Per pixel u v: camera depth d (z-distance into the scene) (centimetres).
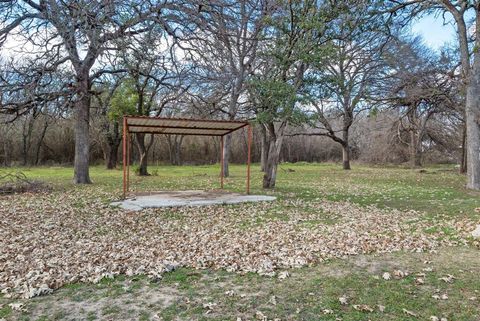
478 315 342
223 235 658
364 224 755
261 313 344
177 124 1200
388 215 865
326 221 793
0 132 2848
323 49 1186
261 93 1278
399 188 1472
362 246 577
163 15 1344
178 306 363
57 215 856
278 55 1237
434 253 543
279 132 1431
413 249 561
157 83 1761
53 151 3344
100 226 740
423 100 1866
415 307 359
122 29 1232
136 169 2184
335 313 346
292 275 449
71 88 1430
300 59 1199
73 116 1831
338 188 1470
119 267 474
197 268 476
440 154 3275
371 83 2412
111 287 412
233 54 1839
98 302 373
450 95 1756
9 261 502
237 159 4038
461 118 2181
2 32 1240
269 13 1434
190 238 635
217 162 4000
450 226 733
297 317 338
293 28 1218
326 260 507
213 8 1395
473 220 789
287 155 4322
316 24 1127
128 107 2031
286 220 802
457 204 1024
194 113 2175
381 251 552
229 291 397
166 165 3666
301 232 677
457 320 333
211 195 1194
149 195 1191
